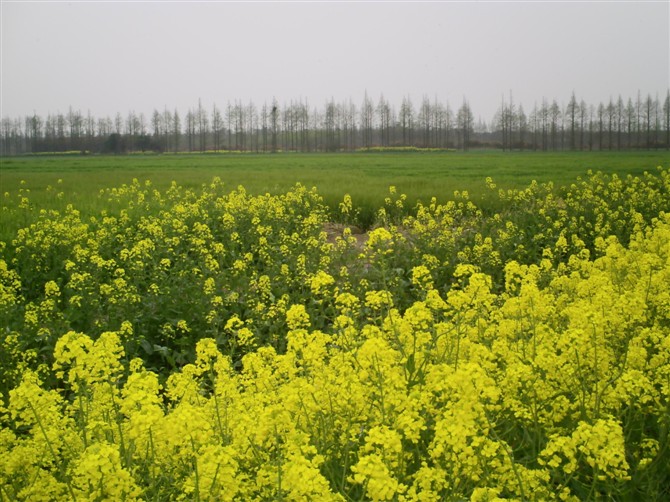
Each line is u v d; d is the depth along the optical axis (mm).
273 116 134250
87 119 146000
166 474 4457
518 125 132500
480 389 4152
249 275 13789
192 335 10102
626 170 41250
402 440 4699
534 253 14680
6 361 7887
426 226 16188
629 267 9984
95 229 18203
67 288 11492
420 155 91812
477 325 7219
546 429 5039
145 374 4656
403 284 11781
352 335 6480
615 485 4539
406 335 5965
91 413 5059
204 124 141250
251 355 5852
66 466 4637
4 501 4109
